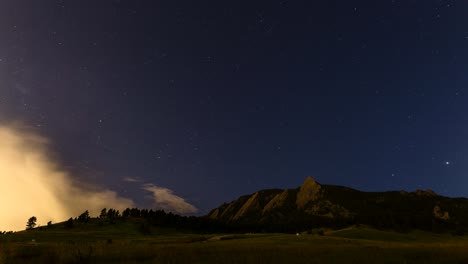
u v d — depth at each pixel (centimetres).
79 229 15350
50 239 9731
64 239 9862
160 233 16175
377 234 11475
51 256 2814
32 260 2741
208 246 4219
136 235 14288
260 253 3219
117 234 13912
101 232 14212
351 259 2802
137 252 3173
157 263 2564
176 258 2822
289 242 6128
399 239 11238
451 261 2705
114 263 2616
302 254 3138
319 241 6694
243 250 3556
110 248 3478
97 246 3572
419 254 3141
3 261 2717
